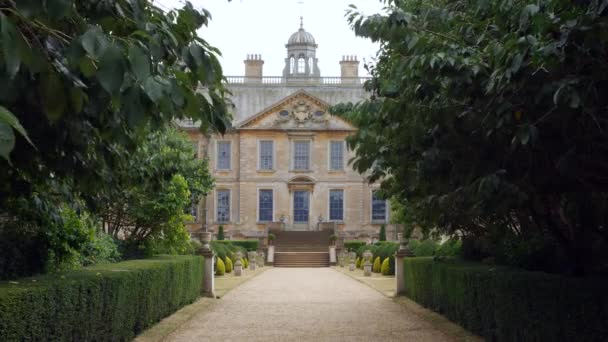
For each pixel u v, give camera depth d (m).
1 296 6.86
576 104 6.43
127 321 12.35
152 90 4.38
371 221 62.72
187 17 5.70
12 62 3.47
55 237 13.14
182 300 19.08
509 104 7.41
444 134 8.97
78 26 5.13
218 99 5.93
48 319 8.11
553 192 9.95
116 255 19.36
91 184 8.79
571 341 8.71
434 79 8.58
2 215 12.51
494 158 8.79
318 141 63.03
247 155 62.94
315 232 60.53
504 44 7.52
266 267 49.22
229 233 62.38
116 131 6.65
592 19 6.30
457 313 15.24
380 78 12.10
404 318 17.44
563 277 10.18
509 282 10.98
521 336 10.46
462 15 9.96
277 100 65.94
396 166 11.53
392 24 9.51
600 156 8.27
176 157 17.94
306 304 21.33
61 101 4.23
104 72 3.86
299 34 75.19
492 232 15.52
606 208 11.67
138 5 5.22
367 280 32.66
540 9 7.10
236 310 19.55
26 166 7.98
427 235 18.39
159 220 22.05
